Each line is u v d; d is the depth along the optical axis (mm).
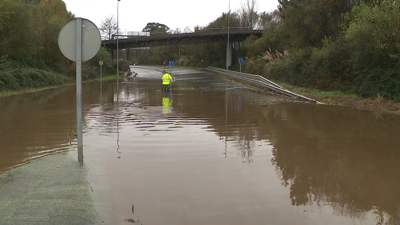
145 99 17219
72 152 6469
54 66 34812
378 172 5543
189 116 11383
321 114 12039
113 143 7266
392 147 7168
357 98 16688
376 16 15445
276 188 4781
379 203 4332
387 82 15438
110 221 3703
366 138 8055
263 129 9102
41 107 13367
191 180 5027
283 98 18250
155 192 4543
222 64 65688
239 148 6984
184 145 7168
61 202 4113
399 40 14719
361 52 16672
